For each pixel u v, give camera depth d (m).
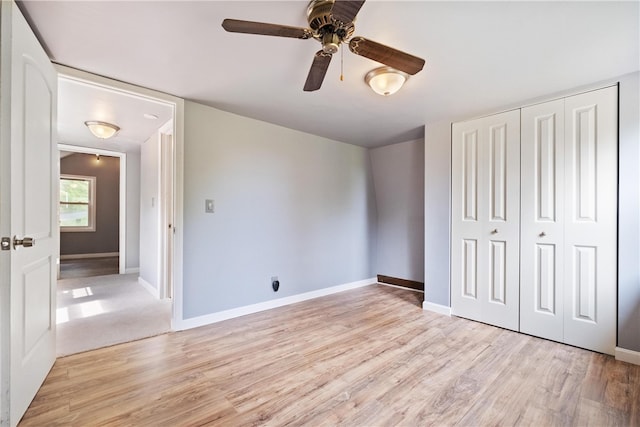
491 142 2.80
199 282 2.72
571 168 2.36
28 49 1.49
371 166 4.46
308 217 3.65
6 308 1.29
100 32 1.63
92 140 4.18
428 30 1.59
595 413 1.54
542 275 2.49
